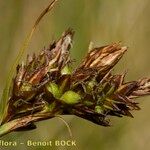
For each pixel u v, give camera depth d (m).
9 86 0.14
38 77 0.14
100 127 0.27
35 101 0.14
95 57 0.14
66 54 0.14
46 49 0.14
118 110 0.14
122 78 0.14
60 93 0.14
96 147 0.27
